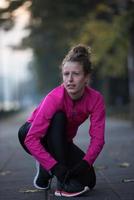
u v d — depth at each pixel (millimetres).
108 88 74312
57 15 37281
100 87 77562
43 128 8195
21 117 79125
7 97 160375
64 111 8383
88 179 8672
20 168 13609
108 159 15203
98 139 8398
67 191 8508
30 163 14734
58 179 8336
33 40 55375
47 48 57594
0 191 9734
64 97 8328
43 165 8242
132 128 34812
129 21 33219
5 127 44406
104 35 37594
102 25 37812
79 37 39750
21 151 19234
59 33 42750
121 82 74438
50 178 9258
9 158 16547
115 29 34875
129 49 36656
